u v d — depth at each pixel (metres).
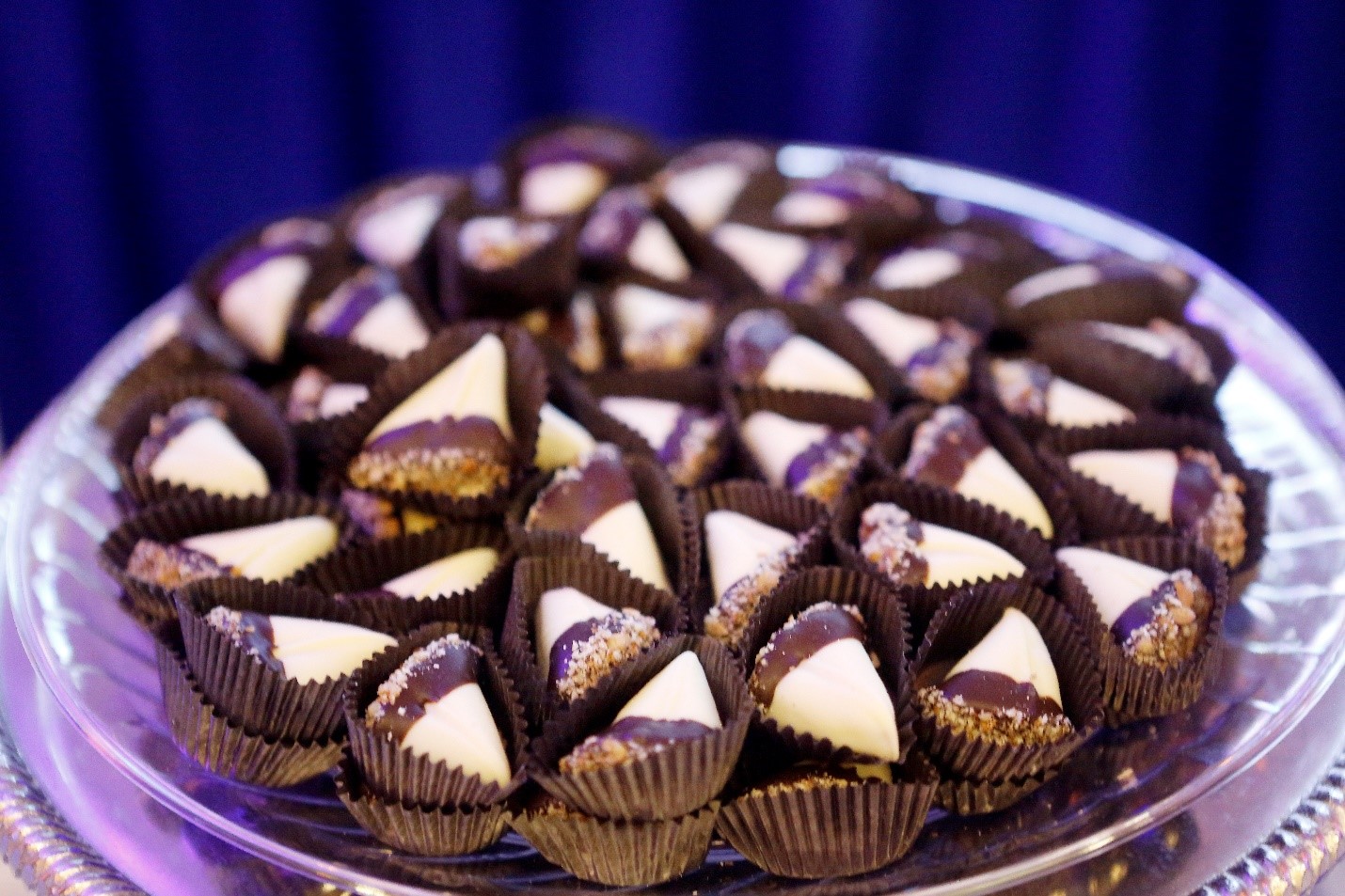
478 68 1.12
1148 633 0.68
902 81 1.11
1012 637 0.67
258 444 0.77
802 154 0.95
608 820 0.63
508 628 0.68
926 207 0.90
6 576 0.72
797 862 0.64
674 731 0.63
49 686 0.67
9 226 1.11
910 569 0.69
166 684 0.67
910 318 0.82
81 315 1.15
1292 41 1.01
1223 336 0.81
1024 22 1.06
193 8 1.06
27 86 1.04
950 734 0.65
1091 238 0.88
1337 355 1.14
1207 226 1.13
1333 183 1.06
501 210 0.86
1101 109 1.07
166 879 0.64
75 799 0.66
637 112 1.13
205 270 0.84
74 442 0.79
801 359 0.79
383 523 0.73
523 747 0.64
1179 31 1.04
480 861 0.65
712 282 0.86
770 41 1.12
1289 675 0.69
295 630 0.67
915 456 0.74
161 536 0.72
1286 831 0.65
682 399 0.79
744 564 0.70
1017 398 0.77
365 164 1.17
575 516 0.71
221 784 0.67
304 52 1.09
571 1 1.10
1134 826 0.64
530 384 0.73
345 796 0.64
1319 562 0.73
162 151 1.12
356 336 0.80
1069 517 0.73
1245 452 0.77
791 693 0.65
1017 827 0.65
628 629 0.67
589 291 0.84
